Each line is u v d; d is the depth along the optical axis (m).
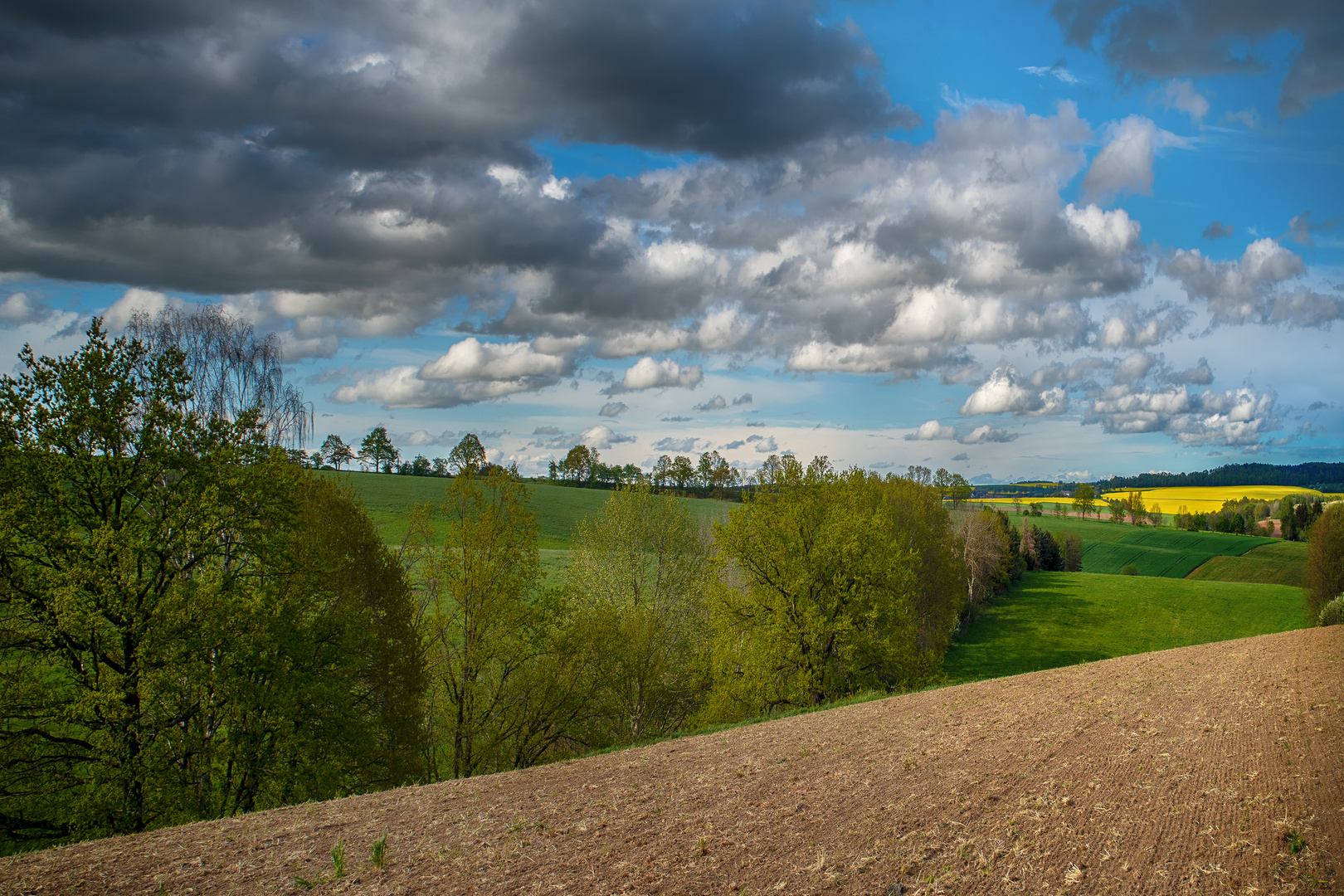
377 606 24.16
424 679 24.19
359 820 11.01
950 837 7.92
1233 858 6.66
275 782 19.70
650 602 43.91
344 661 22.31
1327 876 6.09
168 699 19.09
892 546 32.44
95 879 8.53
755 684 30.62
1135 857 6.90
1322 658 18.97
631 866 7.84
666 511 47.53
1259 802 8.02
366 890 7.70
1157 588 74.81
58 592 16.75
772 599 31.91
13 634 17.59
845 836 8.25
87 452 18.83
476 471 27.33
